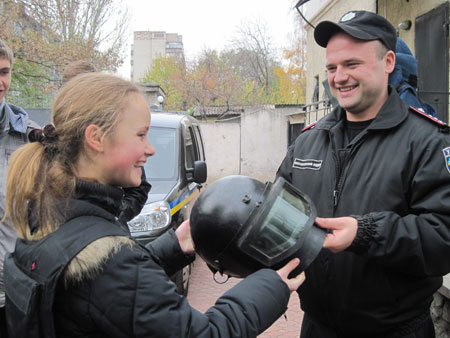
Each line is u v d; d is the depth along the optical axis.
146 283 1.25
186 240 1.92
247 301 1.36
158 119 6.23
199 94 31.92
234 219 1.52
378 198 1.91
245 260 1.53
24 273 1.31
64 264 1.22
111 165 1.38
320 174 2.13
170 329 1.25
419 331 1.97
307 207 1.66
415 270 1.79
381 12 7.12
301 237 1.55
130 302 1.23
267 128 19.97
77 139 1.36
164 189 5.08
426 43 5.91
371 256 1.73
